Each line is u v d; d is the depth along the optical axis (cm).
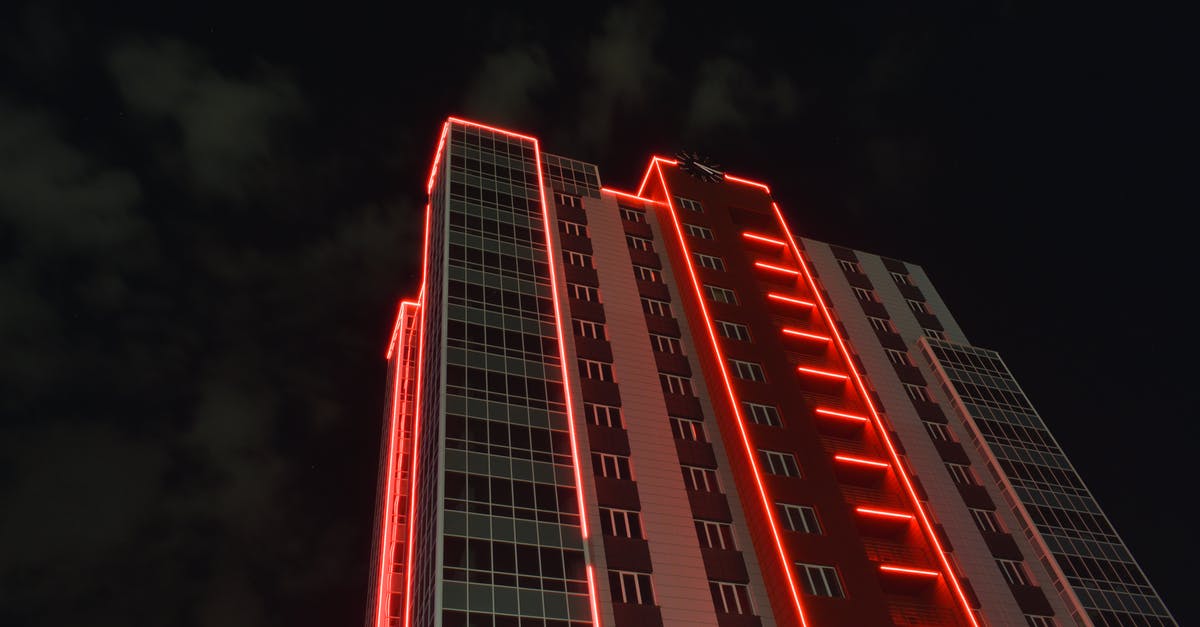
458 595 4112
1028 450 6781
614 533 4759
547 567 4397
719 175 8200
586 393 5616
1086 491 6550
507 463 4878
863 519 5391
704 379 6134
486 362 5478
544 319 6000
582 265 6762
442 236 6556
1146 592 5844
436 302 6181
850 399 6400
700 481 5331
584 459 5138
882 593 4753
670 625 4375
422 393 6072
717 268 7000
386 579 6744
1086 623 5472
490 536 4444
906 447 6444
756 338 6366
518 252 6506
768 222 7938
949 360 7525
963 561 5597
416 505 5444
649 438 5459
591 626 4197
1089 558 5944
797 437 5622
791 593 4584
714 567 4784
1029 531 6069
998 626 5222
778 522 4938
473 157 7338
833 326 6856
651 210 7762
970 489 6284
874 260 8731
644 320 6450
